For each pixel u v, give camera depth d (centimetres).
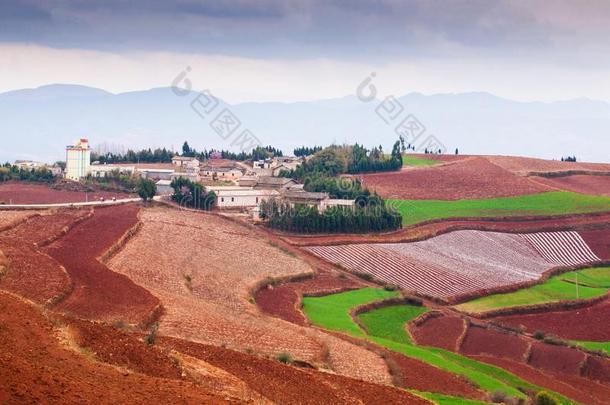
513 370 11844
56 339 6362
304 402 6700
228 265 15562
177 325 9394
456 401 8531
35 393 4834
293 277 16212
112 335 7100
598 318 16138
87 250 13662
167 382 5778
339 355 9656
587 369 12812
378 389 7906
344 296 15562
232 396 5894
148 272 13112
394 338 13000
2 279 10062
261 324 10625
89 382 5359
